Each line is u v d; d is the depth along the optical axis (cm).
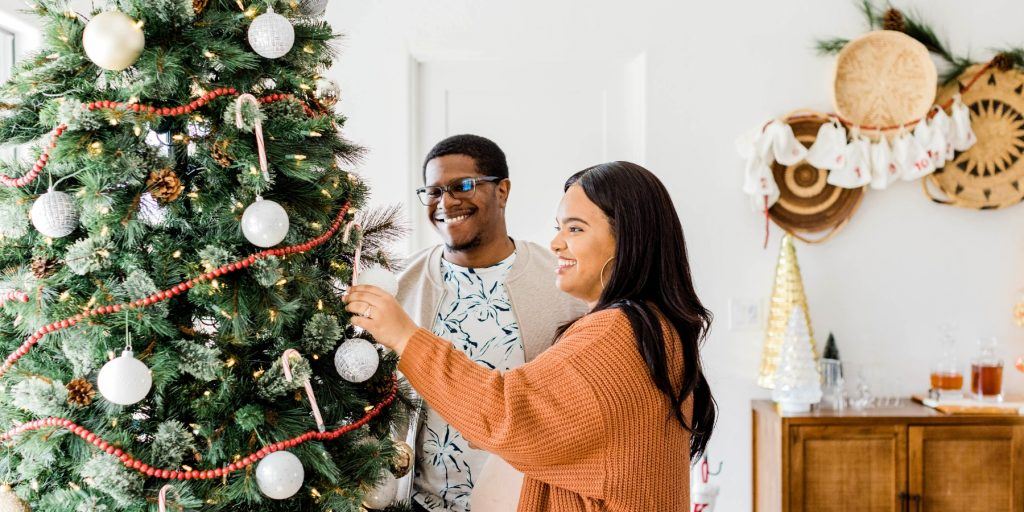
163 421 103
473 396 111
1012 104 284
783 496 257
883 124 282
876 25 283
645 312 116
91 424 100
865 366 282
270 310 103
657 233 123
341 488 109
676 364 118
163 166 102
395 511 128
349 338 119
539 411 110
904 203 288
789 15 283
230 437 103
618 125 287
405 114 277
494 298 179
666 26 281
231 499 101
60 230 98
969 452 258
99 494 101
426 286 182
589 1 280
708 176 283
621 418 111
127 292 98
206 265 99
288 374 103
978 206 284
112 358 99
